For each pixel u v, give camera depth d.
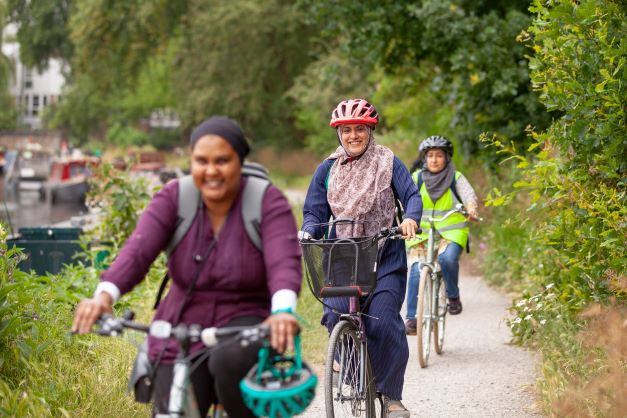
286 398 5.76
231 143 6.27
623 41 10.87
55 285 13.16
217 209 6.44
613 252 10.80
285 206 6.46
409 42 26.59
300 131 86.00
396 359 9.73
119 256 6.32
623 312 10.09
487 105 24.53
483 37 22.77
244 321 6.42
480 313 17.86
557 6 11.70
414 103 42.06
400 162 10.16
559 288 12.90
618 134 11.18
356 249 9.30
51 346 10.75
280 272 6.20
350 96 66.19
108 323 5.95
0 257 10.50
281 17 74.12
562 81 11.75
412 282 14.93
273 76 80.44
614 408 8.77
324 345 14.55
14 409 8.84
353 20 25.98
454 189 16.08
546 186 11.83
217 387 6.29
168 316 6.52
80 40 69.75
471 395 12.12
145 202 19.58
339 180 10.09
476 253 23.77
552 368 11.35
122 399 10.11
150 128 142.00
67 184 53.03
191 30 74.19
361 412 9.38
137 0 68.19
